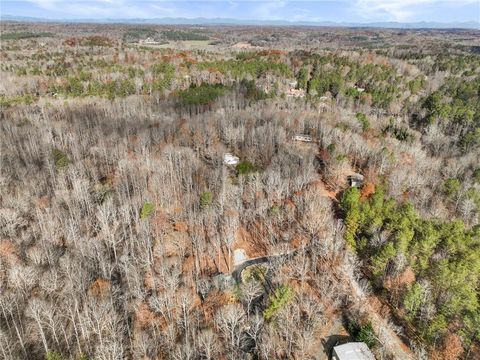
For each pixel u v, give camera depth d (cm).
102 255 7094
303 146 11406
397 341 5794
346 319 6166
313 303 6316
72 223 7525
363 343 5491
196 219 8344
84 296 6034
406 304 5712
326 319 6131
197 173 9862
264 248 7875
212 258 7538
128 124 12862
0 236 7375
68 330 5809
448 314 5594
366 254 7088
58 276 6512
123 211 7962
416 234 6719
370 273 6919
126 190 9100
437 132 13575
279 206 8444
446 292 5822
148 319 6075
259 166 10325
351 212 7306
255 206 8700
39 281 6359
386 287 6525
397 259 6250
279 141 11275
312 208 8038
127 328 5844
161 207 8744
